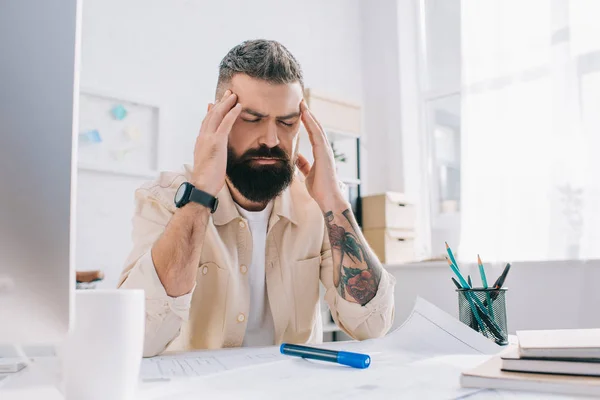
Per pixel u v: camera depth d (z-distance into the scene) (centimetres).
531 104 200
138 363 41
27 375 54
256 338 105
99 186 200
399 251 240
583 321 170
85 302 39
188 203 85
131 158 208
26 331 36
